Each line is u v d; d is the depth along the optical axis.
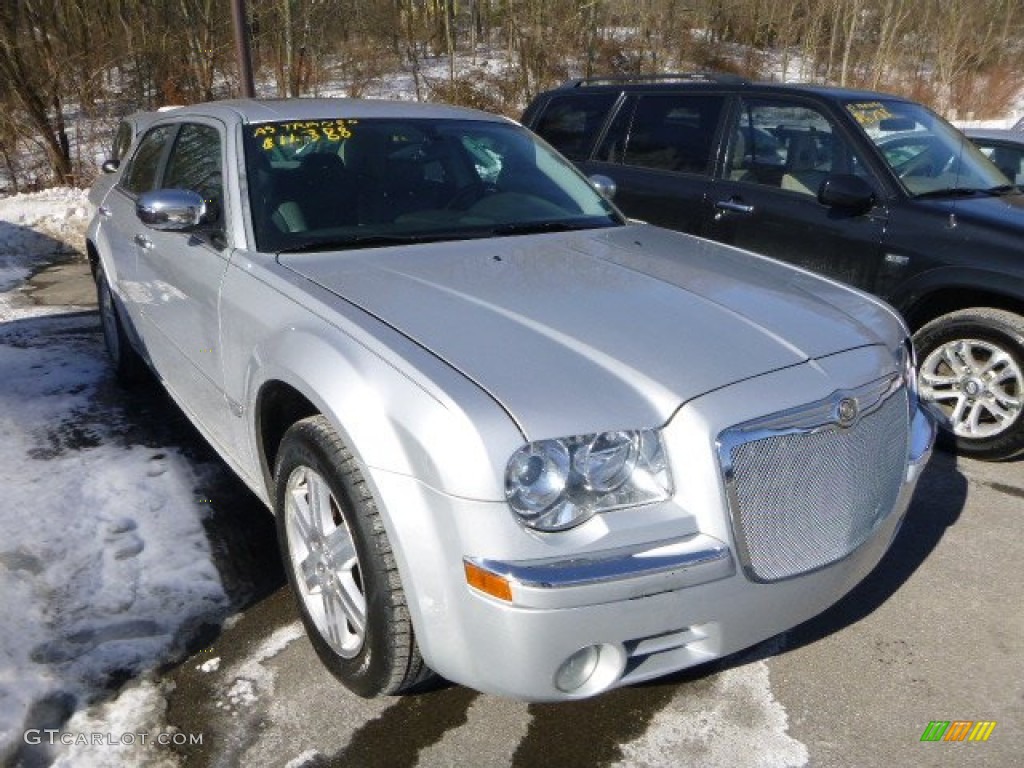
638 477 2.12
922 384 4.50
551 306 2.62
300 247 3.12
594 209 3.88
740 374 2.29
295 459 2.60
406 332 2.41
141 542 3.44
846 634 2.98
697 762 2.41
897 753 2.46
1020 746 2.49
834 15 27.55
